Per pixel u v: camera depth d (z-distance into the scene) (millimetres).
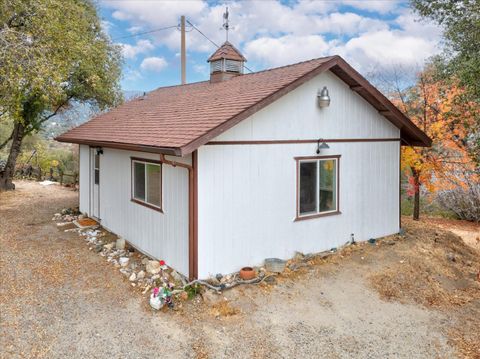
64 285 6453
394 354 4832
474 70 7574
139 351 4672
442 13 8992
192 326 5262
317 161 8086
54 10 10578
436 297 6652
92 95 15672
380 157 9477
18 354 4508
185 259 6594
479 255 9547
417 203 13453
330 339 5102
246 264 7023
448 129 12102
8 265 7297
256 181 7055
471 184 14445
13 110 11688
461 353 4918
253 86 8109
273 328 5301
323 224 8258
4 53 8789
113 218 9508
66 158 24594
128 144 7195
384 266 7641
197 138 5734
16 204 13289
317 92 7922
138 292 6238
